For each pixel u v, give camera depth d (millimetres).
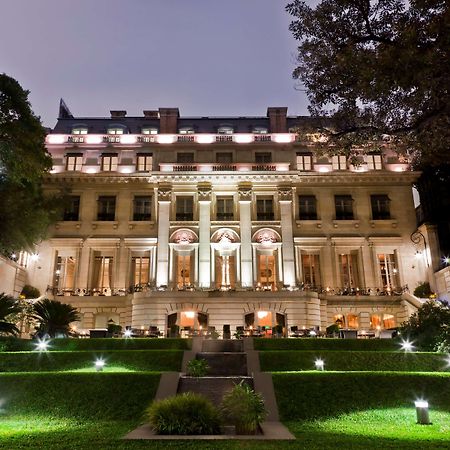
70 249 41500
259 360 20984
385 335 30484
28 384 16844
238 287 39594
